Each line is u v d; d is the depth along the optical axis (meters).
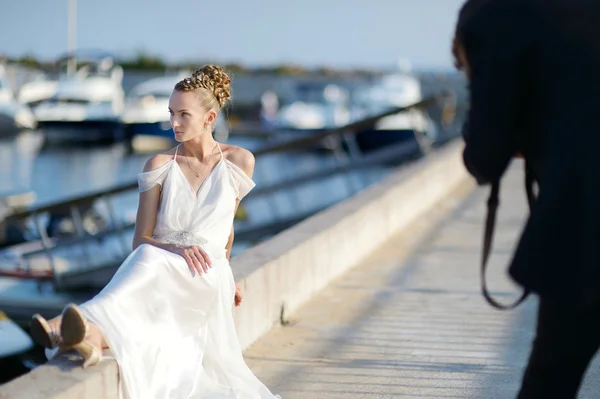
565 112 2.58
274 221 12.67
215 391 3.72
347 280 6.94
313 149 34.81
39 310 9.15
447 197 12.46
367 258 7.90
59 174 30.95
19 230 13.03
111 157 37.00
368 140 31.72
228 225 3.91
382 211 8.70
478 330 5.54
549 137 2.61
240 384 3.85
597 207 2.48
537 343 2.72
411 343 5.21
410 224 9.98
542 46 2.63
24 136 43.25
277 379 4.51
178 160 3.91
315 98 39.06
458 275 7.27
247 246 12.82
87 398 3.20
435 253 8.24
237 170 3.93
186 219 3.81
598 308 2.56
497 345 5.20
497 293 6.64
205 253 3.71
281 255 5.61
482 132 2.66
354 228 7.55
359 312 5.94
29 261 10.34
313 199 17.31
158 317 3.59
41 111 40.53
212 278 3.73
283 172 29.42
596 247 2.47
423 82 57.38
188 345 3.71
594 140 2.52
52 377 3.21
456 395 4.29
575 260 2.50
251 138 45.81
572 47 2.60
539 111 2.66
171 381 3.57
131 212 13.35
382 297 6.40
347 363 4.79
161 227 3.82
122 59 66.19
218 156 3.95
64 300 9.19
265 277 5.25
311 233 6.53
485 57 2.69
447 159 13.03
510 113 2.64
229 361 3.86
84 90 41.44
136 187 9.78
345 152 32.38
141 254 3.64
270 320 5.41
